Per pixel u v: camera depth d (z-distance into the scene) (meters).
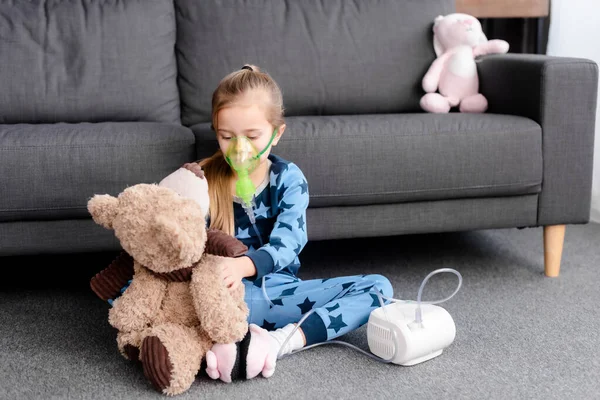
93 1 2.11
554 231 1.88
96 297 1.78
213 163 1.46
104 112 2.04
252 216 1.46
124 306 1.25
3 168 1.59
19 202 1.60
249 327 1.34
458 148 1.76
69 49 2.05
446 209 1.82
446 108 2.14
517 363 1.37
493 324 1.56
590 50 2.44
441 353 1.41
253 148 1.37
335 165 1.71
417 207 1.80
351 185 1.73
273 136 1.42
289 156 1.69
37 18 2.06
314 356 1.40
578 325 1.55
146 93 2.06
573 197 1.85
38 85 2.00
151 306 1.25
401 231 1.81
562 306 1.67
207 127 1.81
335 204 1.75
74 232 1.66
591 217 2.44
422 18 2.25
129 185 1.65
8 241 1.65
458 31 2.15
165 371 1.20
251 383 1.28
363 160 1.72
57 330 1.56
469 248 2.16
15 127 1.75
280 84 2.13
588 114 1.83
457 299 1.72
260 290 1.44
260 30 2.15
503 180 1.80
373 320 1.36
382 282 1.46
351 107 2.19
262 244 1.47
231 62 2.12
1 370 1.36
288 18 2.18
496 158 1.78
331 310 1.40
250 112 1.35
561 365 1.36
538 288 1.80
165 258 1.18
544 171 1.83
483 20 2.98
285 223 1.41
